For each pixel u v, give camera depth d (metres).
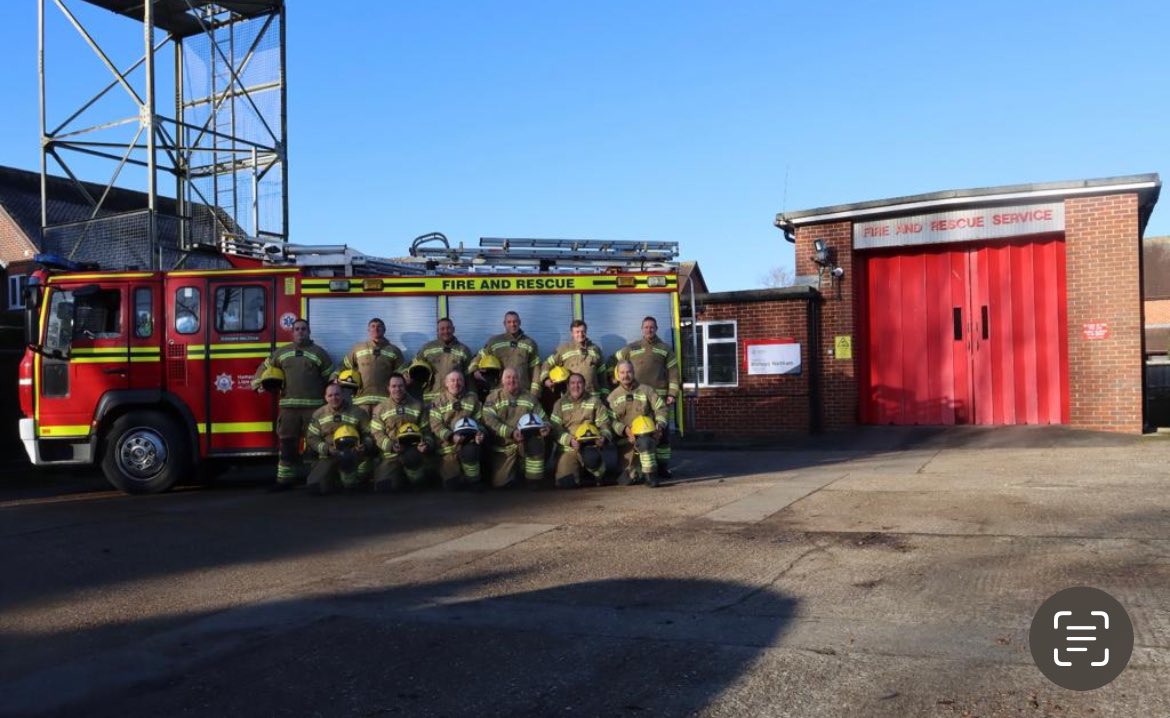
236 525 9.79
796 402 17.78
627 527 8.80
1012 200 16.09
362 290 12.45
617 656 5.20
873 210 17.17
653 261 13.13
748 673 4.84
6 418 16.39
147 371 12.27
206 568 7.79
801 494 10.17
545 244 13.09
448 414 11.62
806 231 18.09
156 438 12.34
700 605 6.11
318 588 6.95
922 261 17.45
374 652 5.43
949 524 8.18
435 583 6.98
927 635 5.30
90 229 18.02
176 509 11.02
